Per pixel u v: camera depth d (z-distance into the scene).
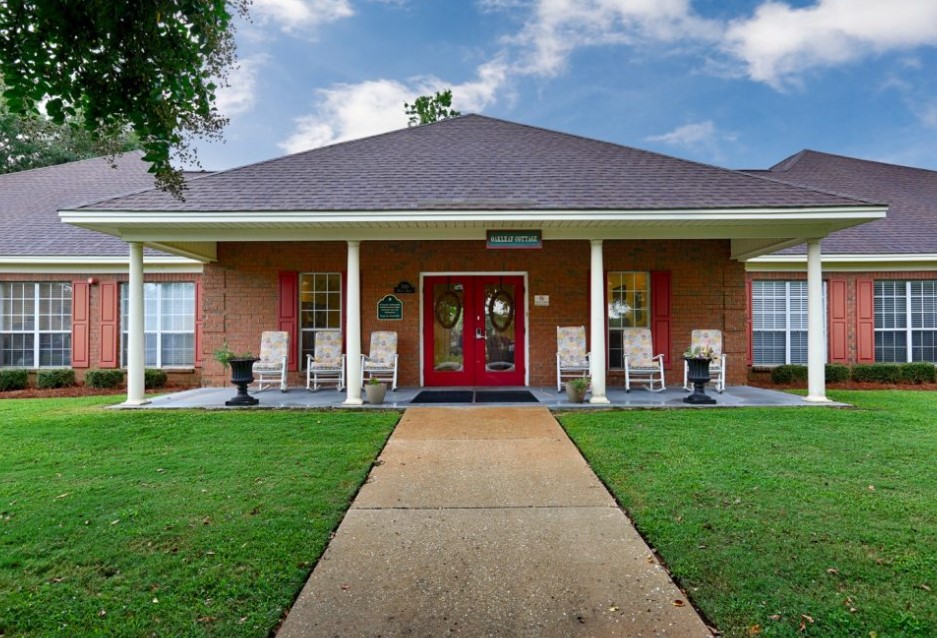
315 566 3.10
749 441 5.78
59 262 12.02
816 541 3.33
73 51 2.98
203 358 10.29
